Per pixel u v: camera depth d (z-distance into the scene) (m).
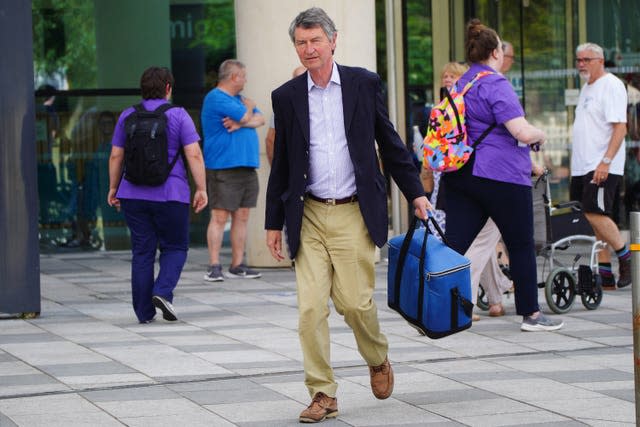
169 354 11.38
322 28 8.63
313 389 8.72
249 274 17.89
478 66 12.46
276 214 9.05
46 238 21.72
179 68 22.09
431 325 9.10
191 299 15.51
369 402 9.28
